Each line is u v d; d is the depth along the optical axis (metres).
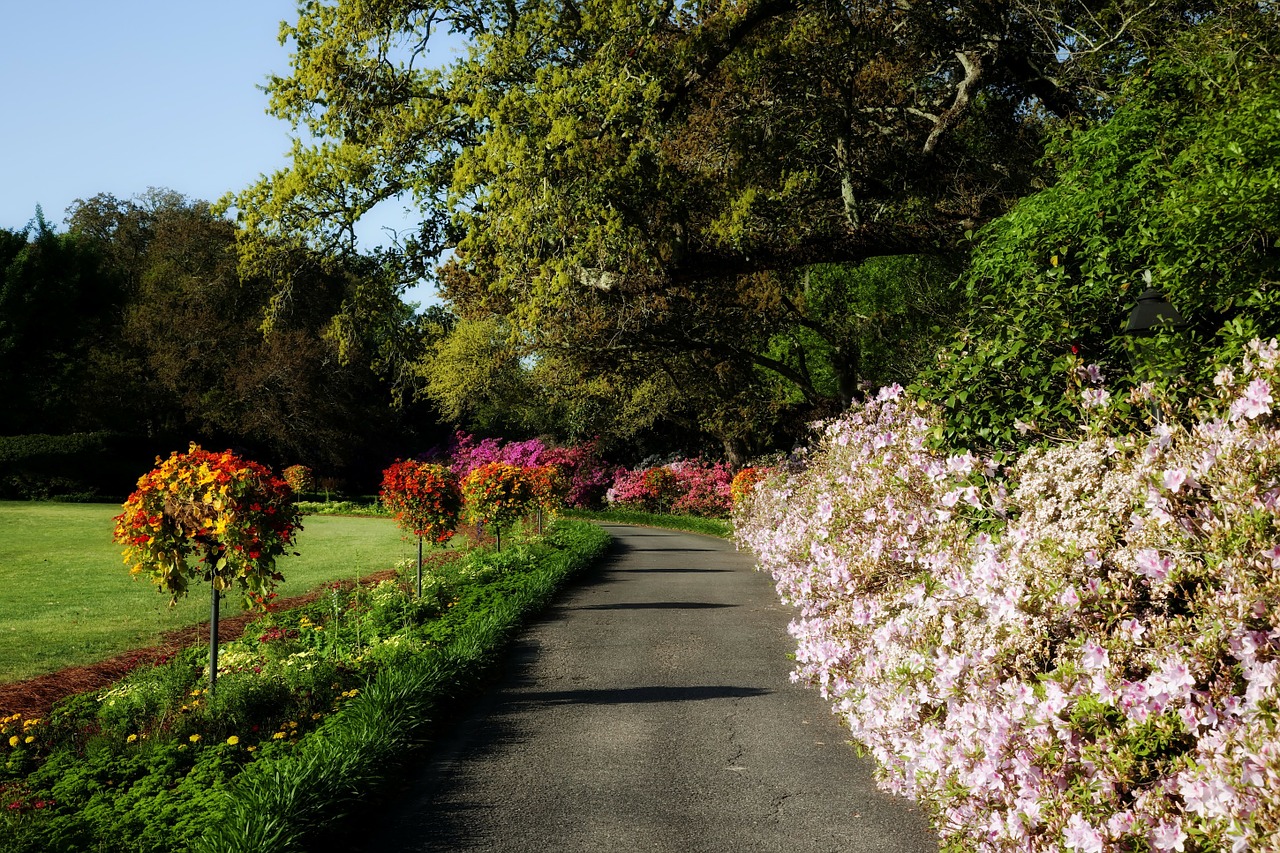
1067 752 2.98
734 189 15.64
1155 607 3.26
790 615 11.21
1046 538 3.61
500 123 13.98
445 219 17.72
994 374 6.53
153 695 7.12
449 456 45.53
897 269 23.23
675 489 35.16
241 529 7.11
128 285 47.59
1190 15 14.15
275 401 41.09
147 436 42.19
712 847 4.58
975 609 3.93
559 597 12.84
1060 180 10.59
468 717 6.95
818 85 16.17
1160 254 6.50
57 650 10.03
